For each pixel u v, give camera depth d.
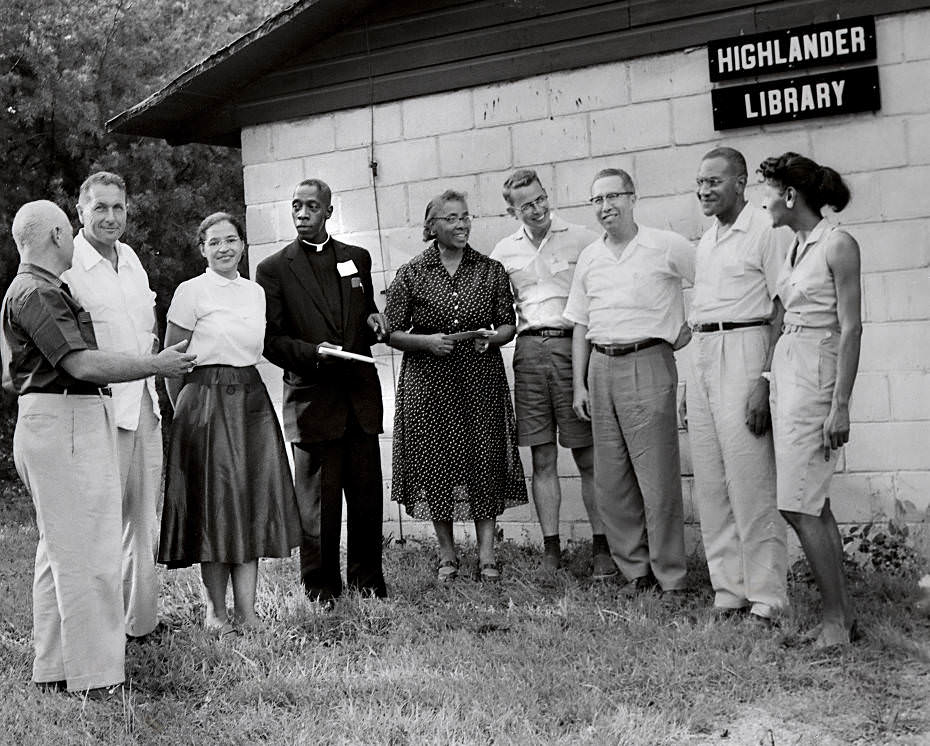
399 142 7.35
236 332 5.21
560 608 5.52
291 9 7.07
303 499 5.84
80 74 12.68
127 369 4.29
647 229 5.78
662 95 6.57
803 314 4.70
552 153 6.89
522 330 6.26
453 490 6.10
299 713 4.26
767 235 5.07
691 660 4.65
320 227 5.80
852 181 6.11
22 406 4.40
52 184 12.90
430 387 6.08
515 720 4.07
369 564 5.84
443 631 5.23
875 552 6.01
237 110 7.88
